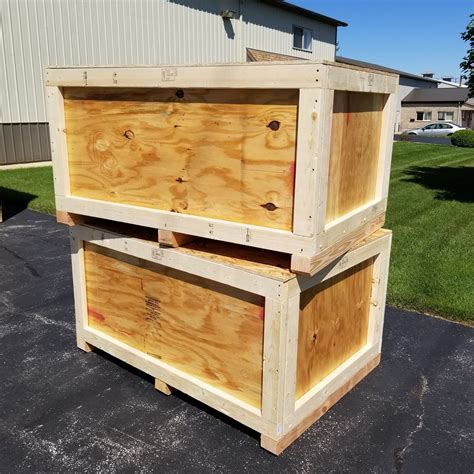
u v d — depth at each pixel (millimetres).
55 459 2201
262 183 2014
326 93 1797
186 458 2211
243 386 2301
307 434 2387
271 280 2018
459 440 2355
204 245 2420
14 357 3098
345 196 2275
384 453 2258
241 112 1994
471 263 4793
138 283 2662
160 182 2320
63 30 11555
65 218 2764
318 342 2438
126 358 2832
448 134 30062
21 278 4527
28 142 11539
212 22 15273
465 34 8352
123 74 2242
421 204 7977
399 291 4059
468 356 3158
